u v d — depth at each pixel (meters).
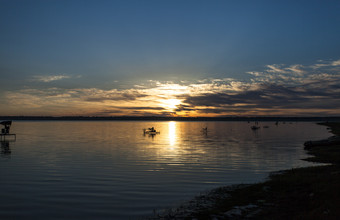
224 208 12.92
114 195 15.78
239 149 42.09
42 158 30.19
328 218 9.96
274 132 100.44
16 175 21.02
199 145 49.22
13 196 15.48
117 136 74.56
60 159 29.66
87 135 76.44
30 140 55.81
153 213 12.63
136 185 18.20
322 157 31.73
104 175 21.33
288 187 16.14
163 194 16.06
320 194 13.67
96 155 33.47
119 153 35.91
